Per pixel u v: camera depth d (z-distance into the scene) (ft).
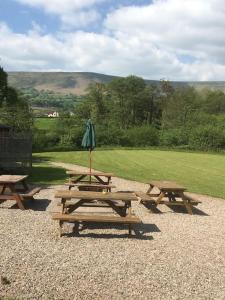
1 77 166.09
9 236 27.30
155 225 33.27
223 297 18.86
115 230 30.53
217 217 37.96
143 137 181.78
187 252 25.85
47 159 101.14
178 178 69.46
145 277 20.88
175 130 188.55
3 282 18.99
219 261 24.29
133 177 67.51
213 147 173.68
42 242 26.25
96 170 76.84
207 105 306.96
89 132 52.75
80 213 33.53
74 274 20.70
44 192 47.29
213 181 66.95
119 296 18.34
